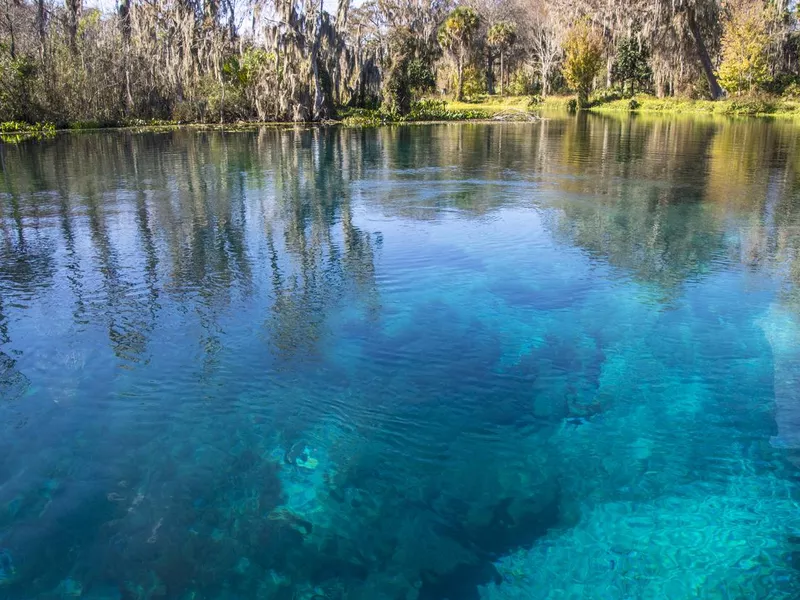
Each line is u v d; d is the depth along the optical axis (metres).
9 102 29.06
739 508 3.29
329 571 2.86
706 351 5.00
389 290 6.39
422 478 3.53
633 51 47.94
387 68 39.22
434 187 12.57
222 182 13.27
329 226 9.10
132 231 8.79
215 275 6.86
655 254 7.56
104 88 32.88
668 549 3.01
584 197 11.28
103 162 16.88
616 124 31.14
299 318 5.66
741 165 15.23
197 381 4.56
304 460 3.68
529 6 58.22
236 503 3.30
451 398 4.34
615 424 4.04
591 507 3.30
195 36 35.94
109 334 5.34
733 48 39.00
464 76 56.44
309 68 34.62
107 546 2.99
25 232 8.77
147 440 3.85
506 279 6.69
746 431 3.96
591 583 2.80
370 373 4.68
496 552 2.99
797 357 4.87
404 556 2.95
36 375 4.64
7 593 2.71
